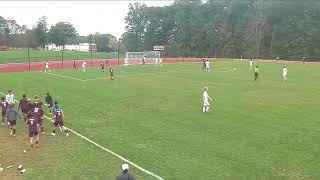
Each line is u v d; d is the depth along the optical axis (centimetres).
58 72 5953
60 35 15650
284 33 11438
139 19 15775
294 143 2072
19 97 3659
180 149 2006
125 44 16238
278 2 12012
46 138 2280
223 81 4753
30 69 6550
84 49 16775
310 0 11756
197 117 2731
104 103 3316
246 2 13025
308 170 1689
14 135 2355
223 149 1992
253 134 2264
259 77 5191
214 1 14538
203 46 12750
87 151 2012
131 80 4888
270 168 1720
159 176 1645
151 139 2202
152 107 3116
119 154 1948
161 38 15188
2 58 9262
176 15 14512
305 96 3572
